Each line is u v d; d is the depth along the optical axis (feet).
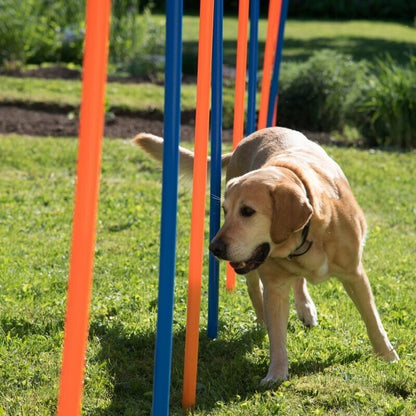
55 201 41.98
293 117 63.31
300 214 20.44
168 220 17.44
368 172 50.01
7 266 30.99
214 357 23.89
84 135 13.89
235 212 20.98
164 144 17.17
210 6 19.24
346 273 22.76
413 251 35.37
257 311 26.50
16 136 56.18
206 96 19.45
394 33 125.39
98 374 22.25
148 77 79.61
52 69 80.59
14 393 20.93
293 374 22.63
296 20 144.87
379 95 59.06
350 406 20.43
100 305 26.99
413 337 25.21
